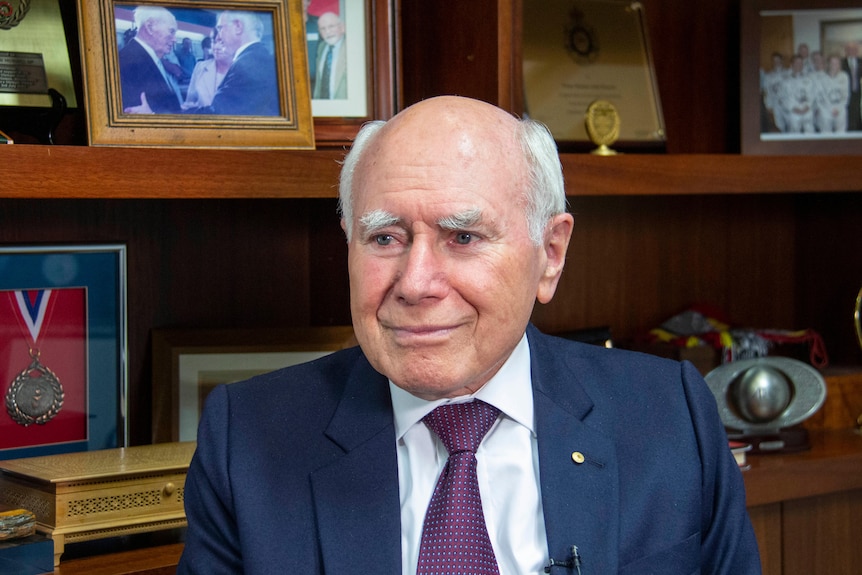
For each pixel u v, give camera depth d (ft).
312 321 6.19
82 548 4.70
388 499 3.81
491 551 3.74
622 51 6.52
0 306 5.19
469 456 3.86
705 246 7.31
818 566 5.97
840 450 6.10
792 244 7.50
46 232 5.44
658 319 7.18
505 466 3.98
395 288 3.52
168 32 4.82
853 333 7.07
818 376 6.13
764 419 6.01
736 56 7.18
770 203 7.49
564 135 6.20
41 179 4.35
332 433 3.98
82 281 5.40
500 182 3.57
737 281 7.43
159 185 4.58
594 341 6.14
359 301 3.62
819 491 5.87
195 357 5.66
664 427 4.15
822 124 6.65
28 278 5.25
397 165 3.54
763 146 6.55
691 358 6.40
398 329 3.54
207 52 4.89
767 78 6.58
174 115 4.76
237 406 4.13
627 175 5.53
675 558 3.92
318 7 5.33
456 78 5.55
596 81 6.39
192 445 5.19
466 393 3.92
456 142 3.55
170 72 4.81
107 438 5.48
